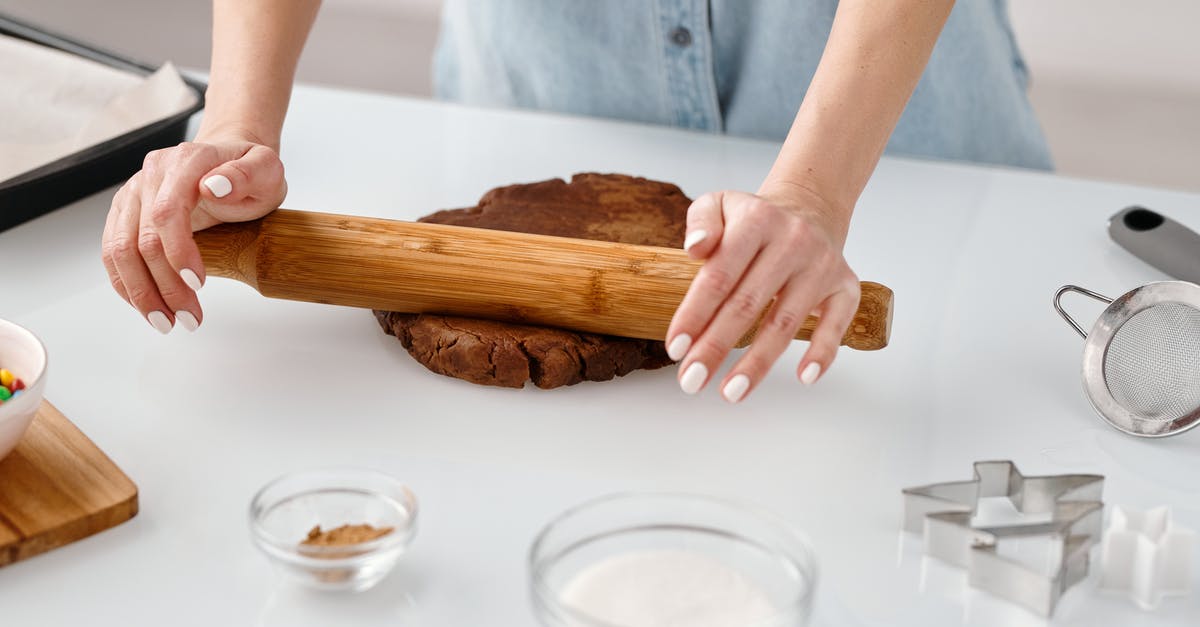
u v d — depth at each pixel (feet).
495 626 3.03
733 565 3.04
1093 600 3.10
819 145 3.59
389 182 4.55
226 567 3.13
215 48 4.10
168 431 3.46
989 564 3.09
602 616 2.88
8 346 3.42
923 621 3.05
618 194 4.22
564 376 3.63
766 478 3.39
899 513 3.31
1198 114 8.21
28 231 4.25
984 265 4.24
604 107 5.14
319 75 9.37
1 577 3.10
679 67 4.93
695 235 3.36
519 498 3.31
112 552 3.15
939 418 3.59
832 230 3.49
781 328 3.35
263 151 3.72
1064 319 3.83
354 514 3.17
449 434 3.49
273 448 3.43
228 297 3.95
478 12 5.14
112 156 4.39
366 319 3.90
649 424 3.55
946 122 5.00
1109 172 8.46
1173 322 3.51
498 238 3.68
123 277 3.58
